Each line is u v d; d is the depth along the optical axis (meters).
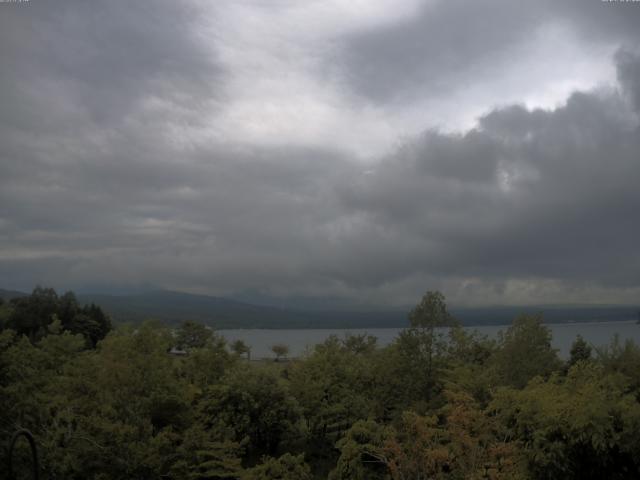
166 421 26.92
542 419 19.80
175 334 53.19
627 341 30.58
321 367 33.03
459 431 18.95
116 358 26.72
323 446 31.20
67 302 78.50
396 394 30.50
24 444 20.84
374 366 33.38
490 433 20.05
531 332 29.89
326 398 31.64
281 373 38.16
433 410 26.27
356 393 31.81
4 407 22.11
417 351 30.28
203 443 24.78
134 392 25.78
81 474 21.91
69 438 22.06
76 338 35.84
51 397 24.83
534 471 19.47
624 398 21.02
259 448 31.19
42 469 20.91
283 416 30.38
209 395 31.31
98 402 24.80
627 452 19.78
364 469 22.16
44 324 71.75
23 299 75.50
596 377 22.47
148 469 22.52
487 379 26.20
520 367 28.83
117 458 21.88
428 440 19.48
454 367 29.50
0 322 60.62
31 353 27.69
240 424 29.94
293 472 22.78
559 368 30.83
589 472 20.09
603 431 19.27
